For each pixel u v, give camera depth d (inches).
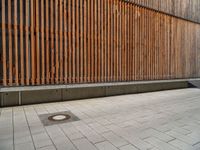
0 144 140.6
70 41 311.1
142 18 414.0
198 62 568.4
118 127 184.1
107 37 356.8
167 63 475.2
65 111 243.4
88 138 154.7
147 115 230.5
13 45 264.4
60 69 302.0
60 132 167.5
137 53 407.2
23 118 208.7
